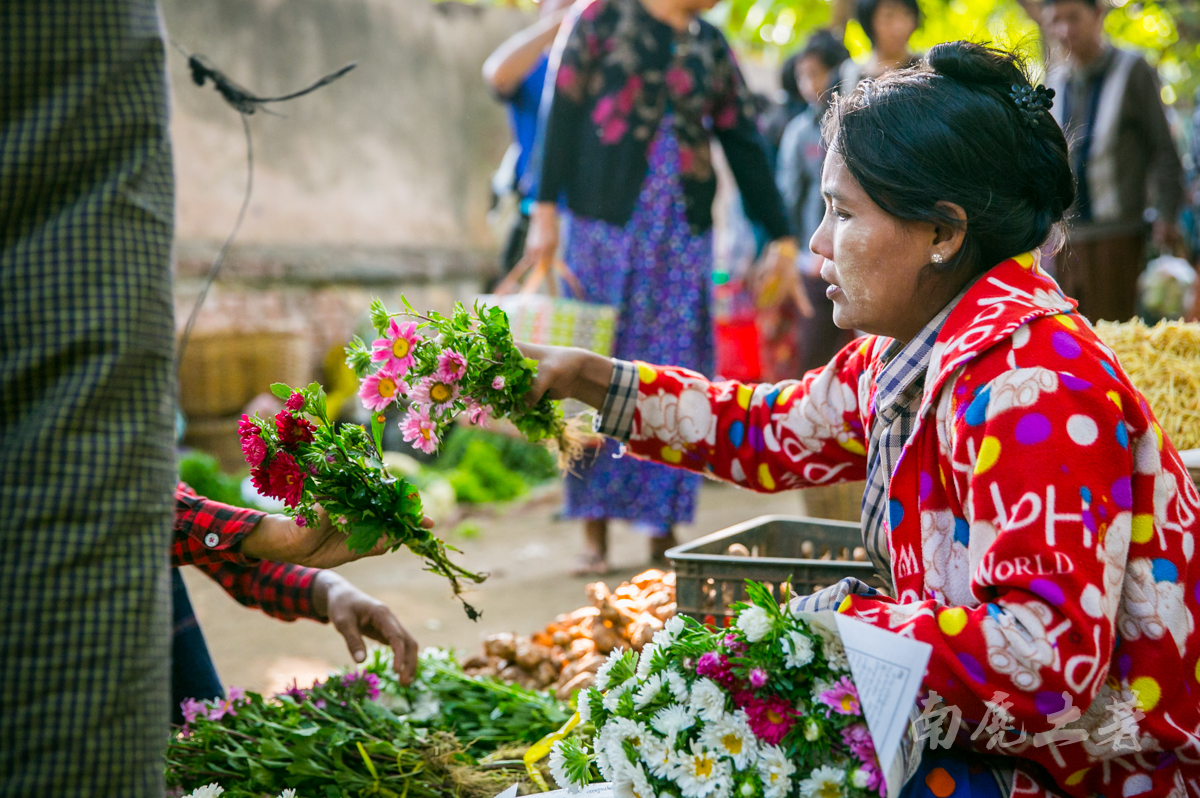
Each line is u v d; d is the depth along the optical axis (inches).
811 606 53.2
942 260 54.2
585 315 138.3
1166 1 291.6
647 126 149.7
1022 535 46.9
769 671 49.2
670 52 149.8
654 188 151.2
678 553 79.7
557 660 95.7
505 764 75.3
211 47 257.3
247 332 233.8
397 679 83.3
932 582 52.5
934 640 47.3
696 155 152.6
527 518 211.5
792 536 92.5
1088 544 46.6
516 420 67.5
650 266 151.9
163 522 41.8
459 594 62.7
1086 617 45.7
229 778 69.8
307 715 76.7
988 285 53.2
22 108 39.2
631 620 91.8
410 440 63.8
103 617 39.2
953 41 56.6
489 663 96.8
